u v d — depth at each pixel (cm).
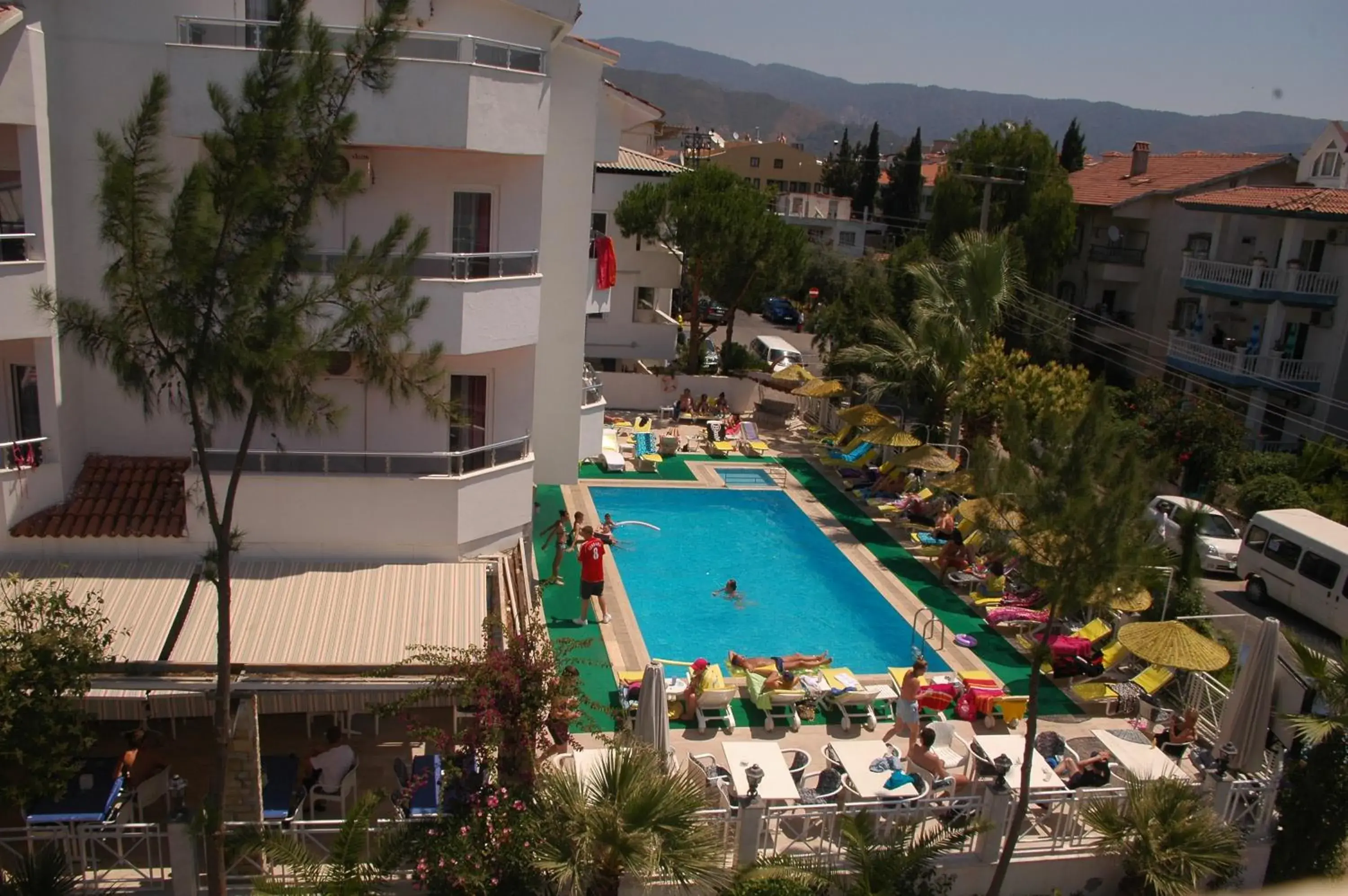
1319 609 2448
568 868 1134
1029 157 4628
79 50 1585
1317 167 4450
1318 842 1468
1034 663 1285
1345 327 3903
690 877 1155
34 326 1531
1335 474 3272
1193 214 4622
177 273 1036
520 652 1297
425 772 1319
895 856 1271
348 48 1161
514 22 1867
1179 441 3362
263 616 1509
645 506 2997
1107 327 4869
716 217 3822
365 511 1705
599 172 4112
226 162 1069
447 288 1691
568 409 2286
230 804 1272
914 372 3303
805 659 1878
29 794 1145
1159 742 1744
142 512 1633
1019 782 1495
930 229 4731
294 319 1080
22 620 1214
